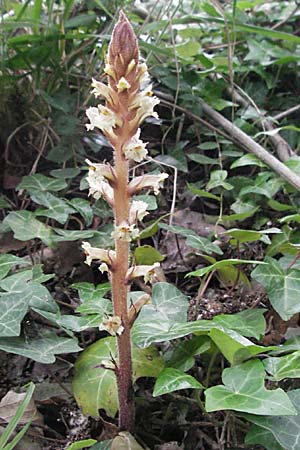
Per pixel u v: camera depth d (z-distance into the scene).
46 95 0.69
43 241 0.53
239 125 0.75
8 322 0.41
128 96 0.33
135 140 0.34
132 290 0.55
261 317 0.44
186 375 0.37
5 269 0.48
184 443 0.42
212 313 0.51
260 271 0.48
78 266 0.58
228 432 0.41
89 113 0.34
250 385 0.35
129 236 0.34
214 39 0.92
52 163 0.73
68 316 0.45
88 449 0.41
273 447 0.35
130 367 0.38
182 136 0.79
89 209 0.58
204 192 0.61
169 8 0.76
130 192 0.35
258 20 0.93
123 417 0.39
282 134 0.76
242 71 0.81
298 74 0.86
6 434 0.34
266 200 0.66
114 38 0.33
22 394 0.42
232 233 0.50
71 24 0.72
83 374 0.42
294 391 0.37
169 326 0.42
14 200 0.68
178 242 0.62
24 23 0.67
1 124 0.71
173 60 0.79
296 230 0.58
